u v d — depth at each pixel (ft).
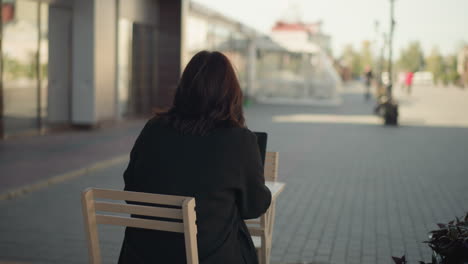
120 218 8.71
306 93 117.70
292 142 52.03
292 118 79.30
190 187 8.50
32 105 48.19
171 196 8.22
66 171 31.96
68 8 52.37
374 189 30.19
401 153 45.29
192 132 8.67
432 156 43.68
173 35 71.00
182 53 71.36
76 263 17.03
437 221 23.03
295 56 118.73
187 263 8.12
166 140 8.78
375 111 86.48
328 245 19.35
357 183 31.94
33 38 47.85
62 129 52.65
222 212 8.54
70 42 53.16
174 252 8.38
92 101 53.57
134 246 8.65
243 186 8.68
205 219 8.43
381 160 41.27
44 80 49.67
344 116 84.74
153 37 70.18
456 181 32.89
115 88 58.59
